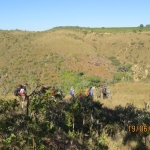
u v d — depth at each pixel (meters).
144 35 134.50
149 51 116.25
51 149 7.50
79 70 82.62
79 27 170.50
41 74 74.56
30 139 6.72
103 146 8.46
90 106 11.99
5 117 8.37
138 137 9.95
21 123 7.88
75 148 8.00
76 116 10.17
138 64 104.88
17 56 89.69
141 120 10.79
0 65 82.25
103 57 107.56
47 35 129.38
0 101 9.01
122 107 14.87
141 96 22.69
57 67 80.94
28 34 129.00
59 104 11.01
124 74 84.50
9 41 109.62
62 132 8.77
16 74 72.81
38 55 91.88
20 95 11.25
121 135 9.94
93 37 142.00
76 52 103.19
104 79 73.12
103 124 10.55
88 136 9.08
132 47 122.19
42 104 9.29
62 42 115.44
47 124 8.03
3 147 6.41
